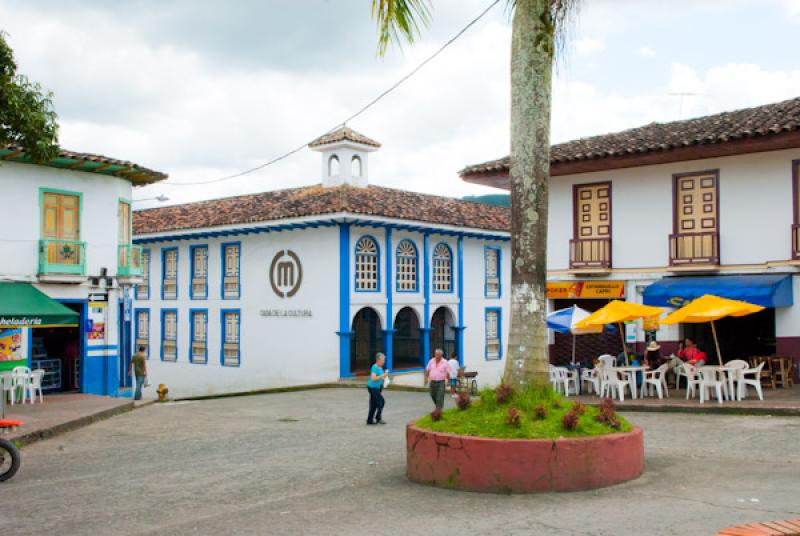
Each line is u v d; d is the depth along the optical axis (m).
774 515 7.29
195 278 32.12
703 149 18.64
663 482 8.96
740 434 12.65
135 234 32.47
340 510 8.19
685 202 19.97
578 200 21.72
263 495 9.09
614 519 7.33
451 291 30.91
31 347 20.91
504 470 8.63
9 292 19.34
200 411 19.17
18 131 13.87
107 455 12.57
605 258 20.89
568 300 22.42
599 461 8.73
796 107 19.03
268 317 29.00
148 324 34.09
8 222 19.80
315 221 26.45
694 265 19.33
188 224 30.84
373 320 30.27
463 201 34.34
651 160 19.89
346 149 30.11
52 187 20.69
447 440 9.03
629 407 16.45
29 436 14.08
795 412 14.54
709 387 17.44
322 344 27.08
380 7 9.78
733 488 8.53
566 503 8.09
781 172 18.48
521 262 9.88
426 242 29.70
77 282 20.86
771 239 18.56
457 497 8.58
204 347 31.53
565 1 10.23
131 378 23.23
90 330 21.55
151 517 8.15
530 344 9.78
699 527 6.93
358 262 27.22
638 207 20.62
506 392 9.60
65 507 8.72
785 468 9.70
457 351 30.97
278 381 28.48
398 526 7.44
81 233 21.23
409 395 23.08
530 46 9.96
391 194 30.70
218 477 10.34
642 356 19.84
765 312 20.92
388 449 12.44
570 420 8.95
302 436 14.44
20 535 7.55
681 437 12.54
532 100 9.95
